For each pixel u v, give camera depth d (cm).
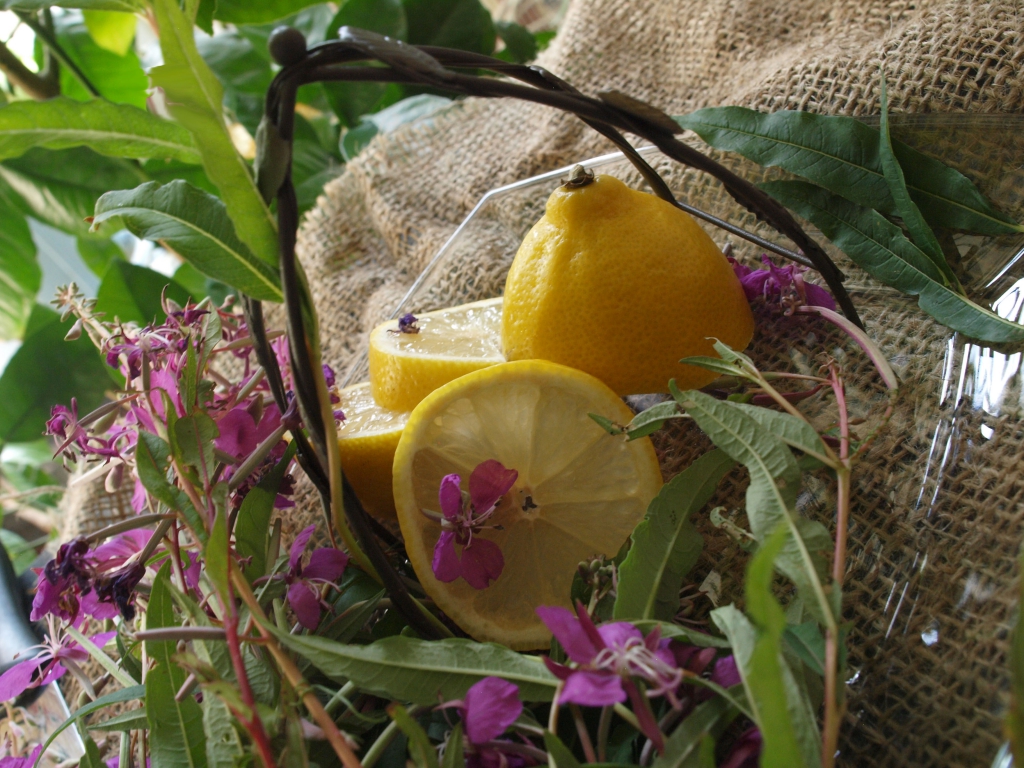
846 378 33
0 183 61
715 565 33
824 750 25
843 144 34
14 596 38
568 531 32
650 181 33
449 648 27
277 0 49
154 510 32
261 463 32
